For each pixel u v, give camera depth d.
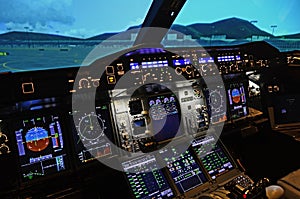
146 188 0.72
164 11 0.98
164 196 0.72
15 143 0.69
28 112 0.71
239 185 0.75
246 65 1.11
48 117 0.74
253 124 1.15
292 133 1.24
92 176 0.75
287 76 1.30
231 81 1.12
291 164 1.00
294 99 1.29
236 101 1.12
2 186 0.66
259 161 0.99
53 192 0.70
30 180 0.69
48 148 0.73
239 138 1.07
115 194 0.72
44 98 0.69
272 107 1.32
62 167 0.74
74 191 0.71
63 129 0.75
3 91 0.64
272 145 1.09
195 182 0.78
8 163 0.67
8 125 0.68
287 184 0.81
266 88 1.28
